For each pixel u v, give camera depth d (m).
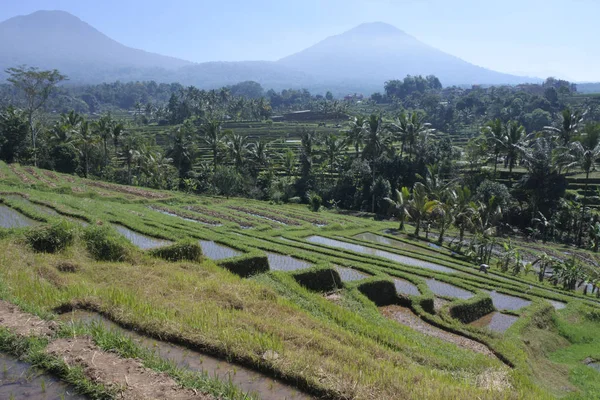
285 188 62.22
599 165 56.03
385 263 26.42
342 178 62.75
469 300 21.45
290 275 18.69
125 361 7.25
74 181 43.94
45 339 7.63
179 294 12.14
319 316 14.46
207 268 16.75
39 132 61.84
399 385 8.04
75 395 6.40
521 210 52.75
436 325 18.45
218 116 121.88
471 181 56.94
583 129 56.59
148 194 43.00
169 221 29.25
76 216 24.12
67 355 7.19
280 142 92.75
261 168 68.62
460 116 122.25
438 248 38.38
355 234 38.53
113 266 14.58
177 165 66.81
